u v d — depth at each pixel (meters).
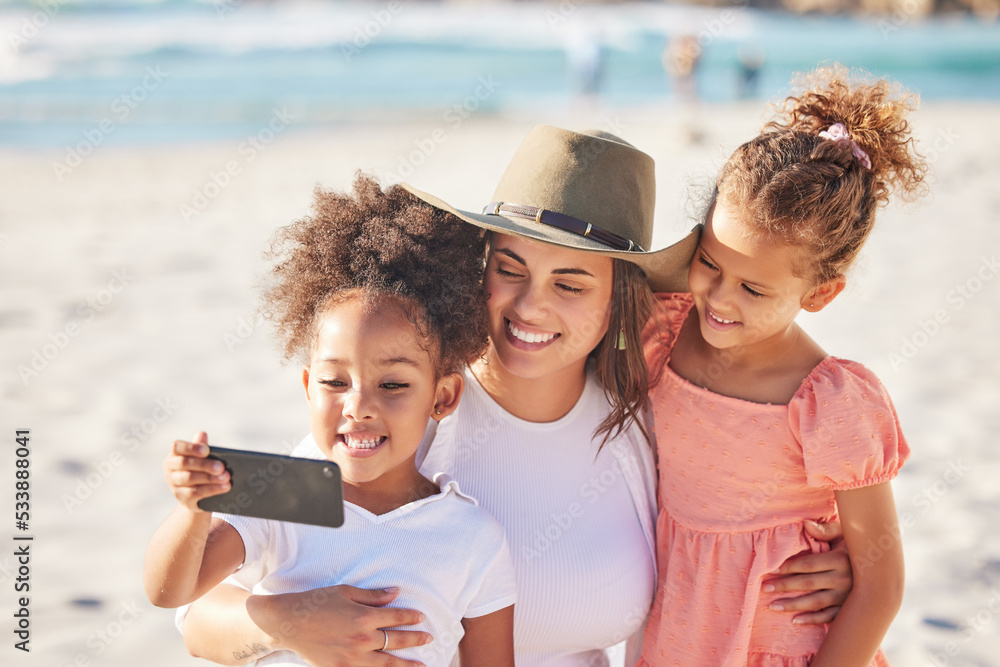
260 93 23.77
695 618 2.37
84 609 3.55
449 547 2.07
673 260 2.31
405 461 2.14
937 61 33.47
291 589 2.01
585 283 2.25
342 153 15.25
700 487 2.39
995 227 10.28
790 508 2.31
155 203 11.63
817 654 2.22
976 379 6.00
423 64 30.92
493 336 2.34
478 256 2.36
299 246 2.21
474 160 14.38
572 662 2.42
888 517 2.19
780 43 40.03
